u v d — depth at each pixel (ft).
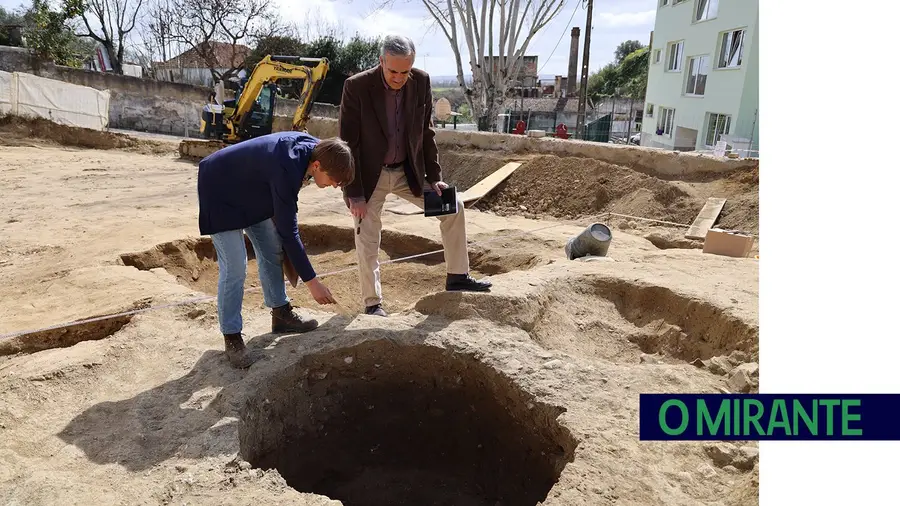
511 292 13.84
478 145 42.47
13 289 17.56
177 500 7.91
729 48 59.41
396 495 12.26
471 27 61.52
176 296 15.06
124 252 20.07
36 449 9.03
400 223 26.50
